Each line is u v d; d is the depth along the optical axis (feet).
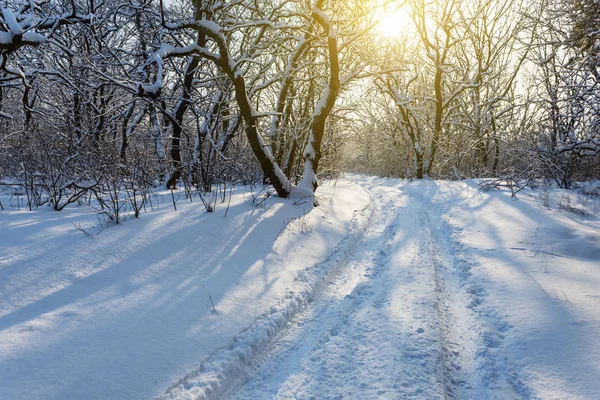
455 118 76.18
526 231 21.27
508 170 41.86
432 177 69.97
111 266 12.94
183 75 31.17
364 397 8.46
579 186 38.11
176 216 19.07
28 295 10.53
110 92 31.12
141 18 31.81
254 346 10.53
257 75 31.55
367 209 33.04
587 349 9.55
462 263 17.57
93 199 24.17
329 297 14.56
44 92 32.60
